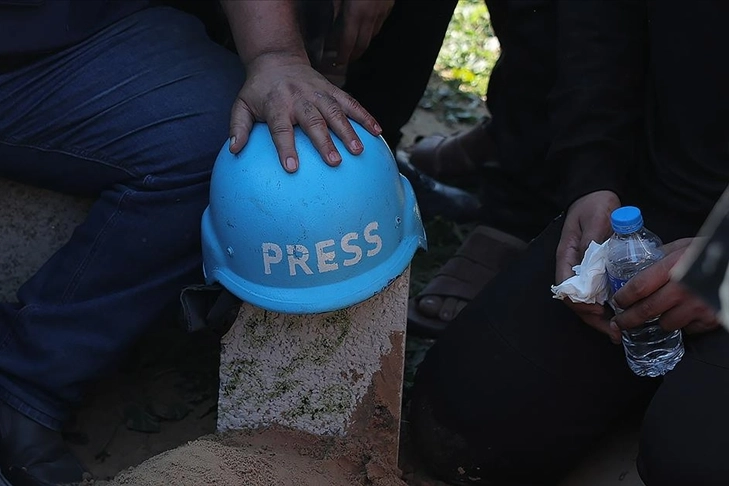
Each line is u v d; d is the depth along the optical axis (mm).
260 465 2086
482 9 5246
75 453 2406
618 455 2250
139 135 2197
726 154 2037
